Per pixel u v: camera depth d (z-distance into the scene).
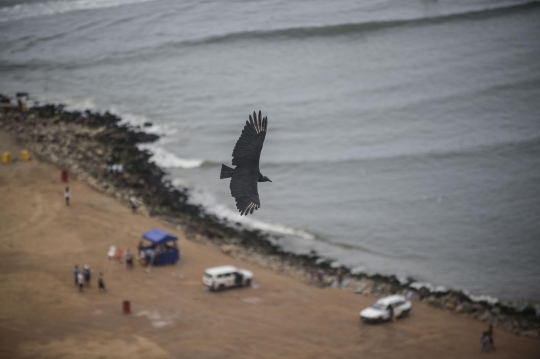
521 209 71.88
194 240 65.38
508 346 49.94
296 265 63.28
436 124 91.00
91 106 97.06
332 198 75.94
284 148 87.00
